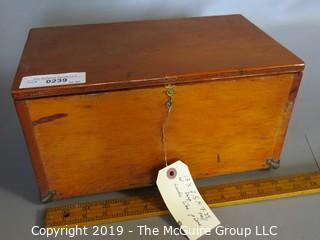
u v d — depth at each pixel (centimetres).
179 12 136
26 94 68
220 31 95
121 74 73
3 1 124
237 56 80
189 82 73
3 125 111
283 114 83
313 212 84
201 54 82
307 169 95
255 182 91
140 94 73
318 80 134
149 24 100
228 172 91
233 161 89
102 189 85
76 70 74
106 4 130
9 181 92
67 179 81
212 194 87
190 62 78
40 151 75
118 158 81
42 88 68
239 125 83
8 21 128
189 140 82
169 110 76
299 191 88
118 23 101
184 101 76
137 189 89
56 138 75
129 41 89
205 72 73
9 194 88
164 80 72
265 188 89
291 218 82
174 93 74
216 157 87
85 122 74
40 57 81
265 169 95
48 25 131
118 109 74
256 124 84
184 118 78
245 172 94
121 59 79
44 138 74
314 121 114
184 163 85
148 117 76
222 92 77
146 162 83
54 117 72
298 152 101
